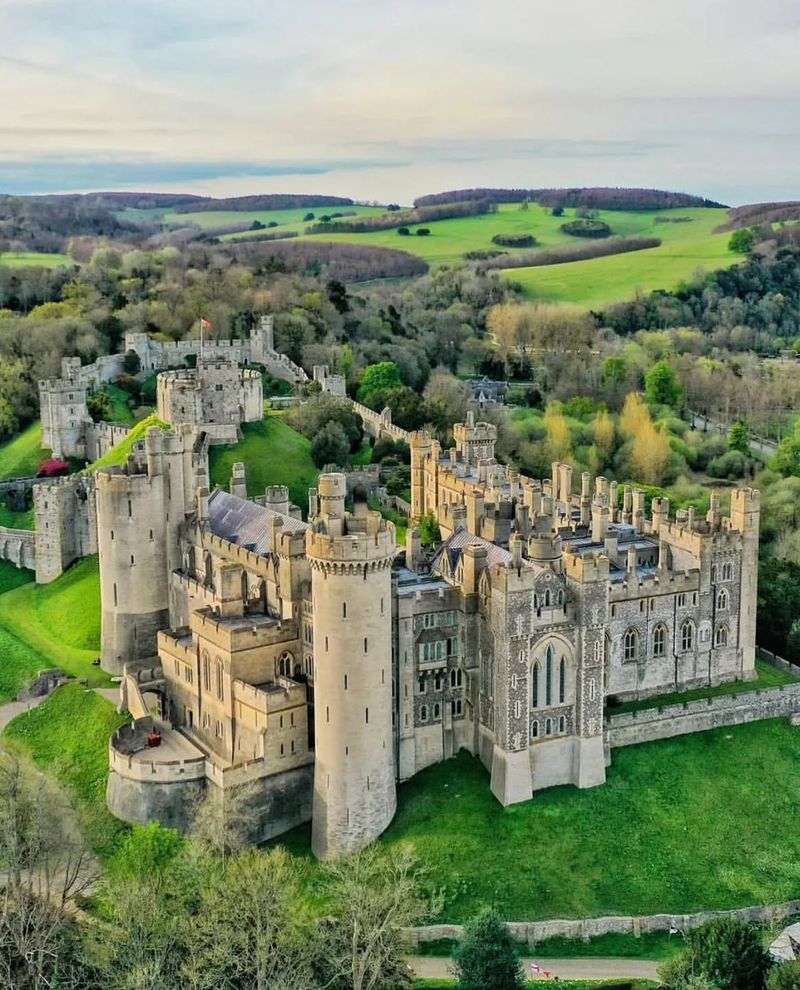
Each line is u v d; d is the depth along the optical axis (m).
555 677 124.62
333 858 112.94
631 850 119.44
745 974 99.00
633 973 105.69
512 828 120.44
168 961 98.88
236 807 119.31
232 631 125.25
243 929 99.56
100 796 131.38
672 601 139.62
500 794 123.62
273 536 134.50
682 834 122.06
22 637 170.12
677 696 140.62
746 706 139.88
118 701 146.00
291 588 128.38
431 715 128.38
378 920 102.50
